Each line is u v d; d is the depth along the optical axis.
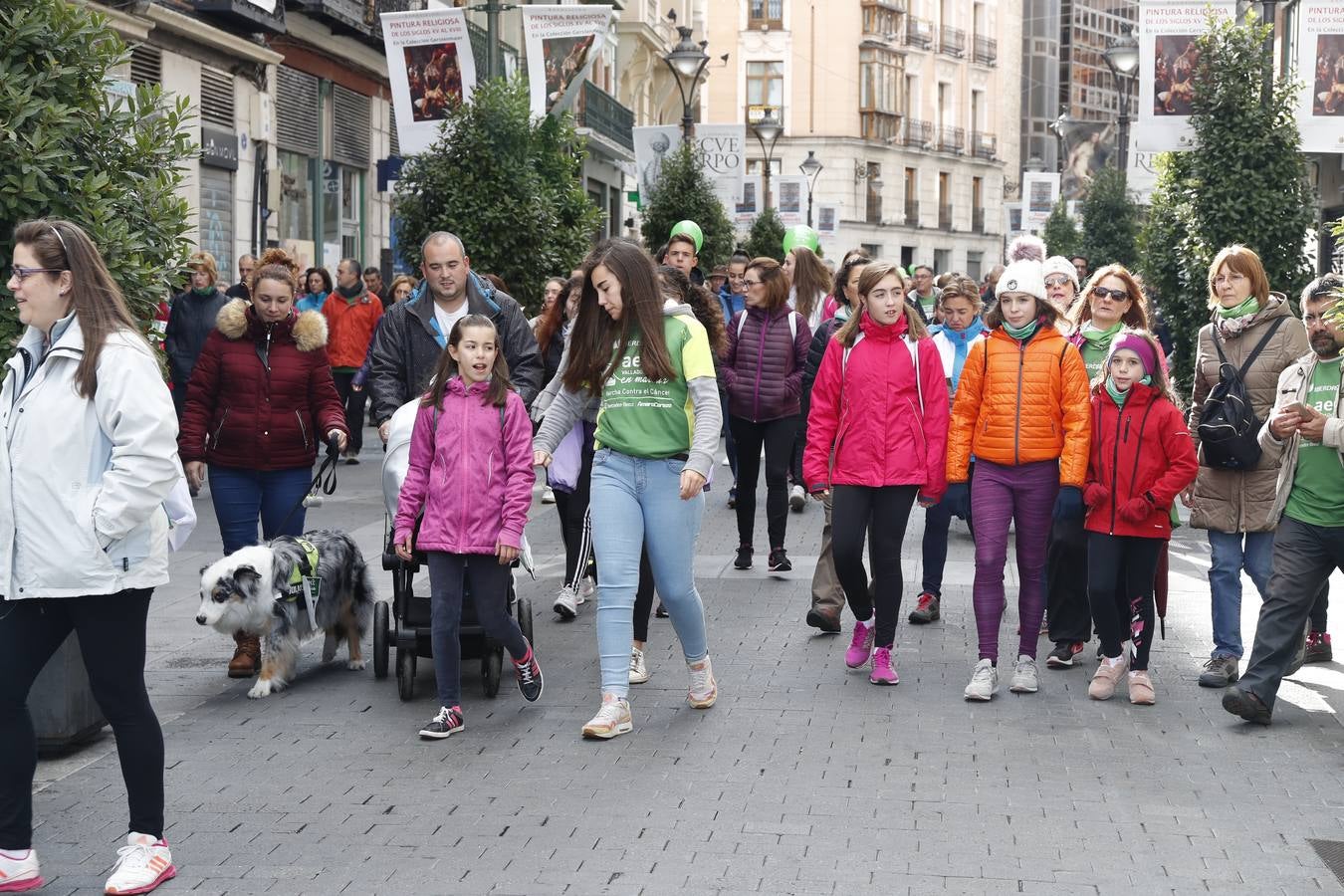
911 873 5.14
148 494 4.90
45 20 6.65
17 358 5.02
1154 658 8.44
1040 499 7.58
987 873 5.14
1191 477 7.28
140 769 5.08
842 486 7.73
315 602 7.75
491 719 7.16
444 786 6.11
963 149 75.75
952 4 74.62
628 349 6.91
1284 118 16.48
